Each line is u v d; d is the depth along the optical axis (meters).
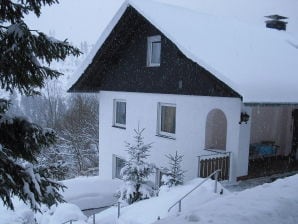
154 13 11.58
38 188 4.11
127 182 10.33
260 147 12.48
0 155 3.85
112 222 8.55
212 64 9.52
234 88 8.76
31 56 4.05
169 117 12.18
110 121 14.72
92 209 13.01
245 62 10.50
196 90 10.75
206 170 9.72
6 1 4.10
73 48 4.26
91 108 29.84
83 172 24.52
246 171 10.11
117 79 14.09
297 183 6.26
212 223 4.05
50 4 4.28
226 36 12.32
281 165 11.80
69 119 28.75
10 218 9.74
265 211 4.53
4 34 3.84
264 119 13.71
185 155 11.23
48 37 4.06
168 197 8.43
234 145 9.84
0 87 4.32
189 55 9.95
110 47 13.30
